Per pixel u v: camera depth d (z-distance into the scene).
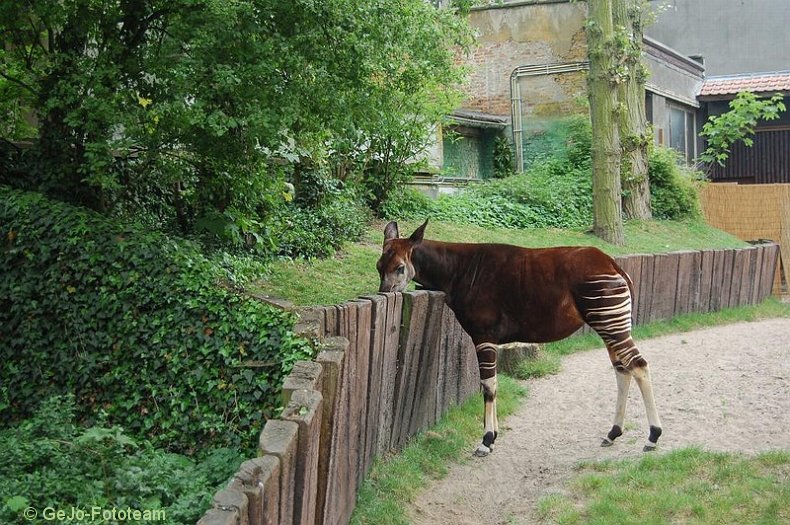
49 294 7.04
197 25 7.24
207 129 7.35
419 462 7.21
